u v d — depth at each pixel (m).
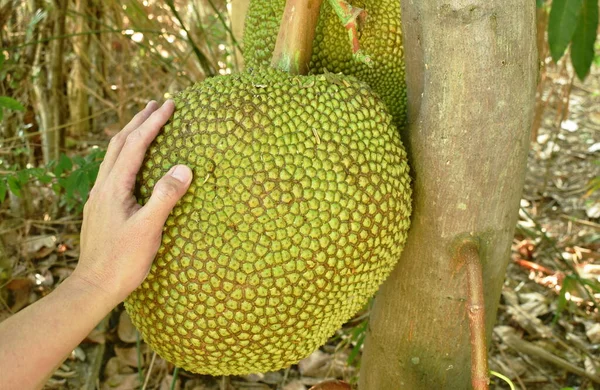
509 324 1.66
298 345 0.73
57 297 0.64
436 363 0.80
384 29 0.83
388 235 0.72
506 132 0.69
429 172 0.73
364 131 0.71
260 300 0.68
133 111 2.30
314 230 0.67
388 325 0.82
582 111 2.70
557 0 1.08
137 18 1.87
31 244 1.75
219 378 1.50
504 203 0.73
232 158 0.67
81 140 2.17
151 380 1.50
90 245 0.67
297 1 0.77
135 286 0.67
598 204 2.07
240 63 1.77
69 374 1.48
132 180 0.68
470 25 0.66
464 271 0.75
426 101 0.71
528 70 0.69
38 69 1.73
